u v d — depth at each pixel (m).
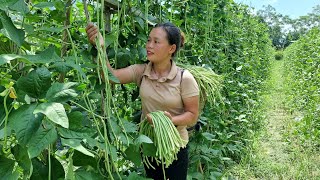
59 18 1.61
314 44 8.68
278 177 4.44
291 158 5.10
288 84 12.35
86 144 1.48
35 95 1.16
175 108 2.12
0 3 1.13
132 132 1.66
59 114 1.07
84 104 1.62
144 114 2.19
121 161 2.10
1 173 1.13
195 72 2.30
